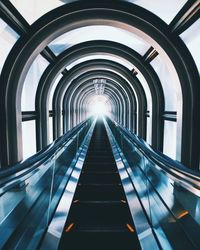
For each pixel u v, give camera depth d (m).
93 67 11.98
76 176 6.17
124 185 5.49
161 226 3.63
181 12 5.32
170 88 8.38
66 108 15.42
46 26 5.96
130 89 14.90
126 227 3.95
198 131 6.06
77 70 11.92
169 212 3.92
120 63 11.76
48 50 7.77
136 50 8.80
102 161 8.78
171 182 5.02
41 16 5.95
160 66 8.61
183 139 6.12
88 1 5.93
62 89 11.97
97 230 3.67
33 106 8.80
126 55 8.95
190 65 6.03
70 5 5.93
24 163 3.83
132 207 4.32
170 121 8.55
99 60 11.81
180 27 5.65
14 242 2.98
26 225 3.38
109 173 6.72
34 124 8.87
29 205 3.97
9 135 5.91
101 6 5.92
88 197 5.49
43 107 8.85
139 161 7.18
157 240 3.31
